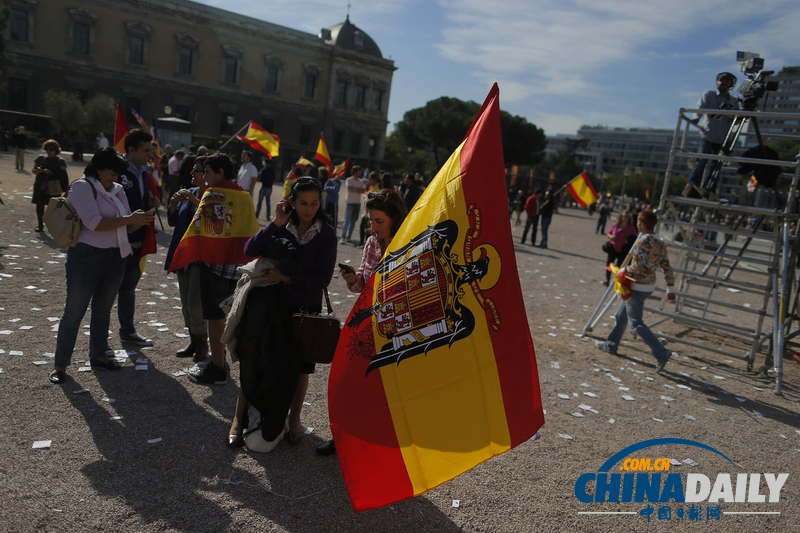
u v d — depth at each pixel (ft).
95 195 13.41
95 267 13.52
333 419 9.76
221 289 14.15
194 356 15.79
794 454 14.39
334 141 199.00
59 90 152.56
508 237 9.90
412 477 9.55
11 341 15.44
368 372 9.85
